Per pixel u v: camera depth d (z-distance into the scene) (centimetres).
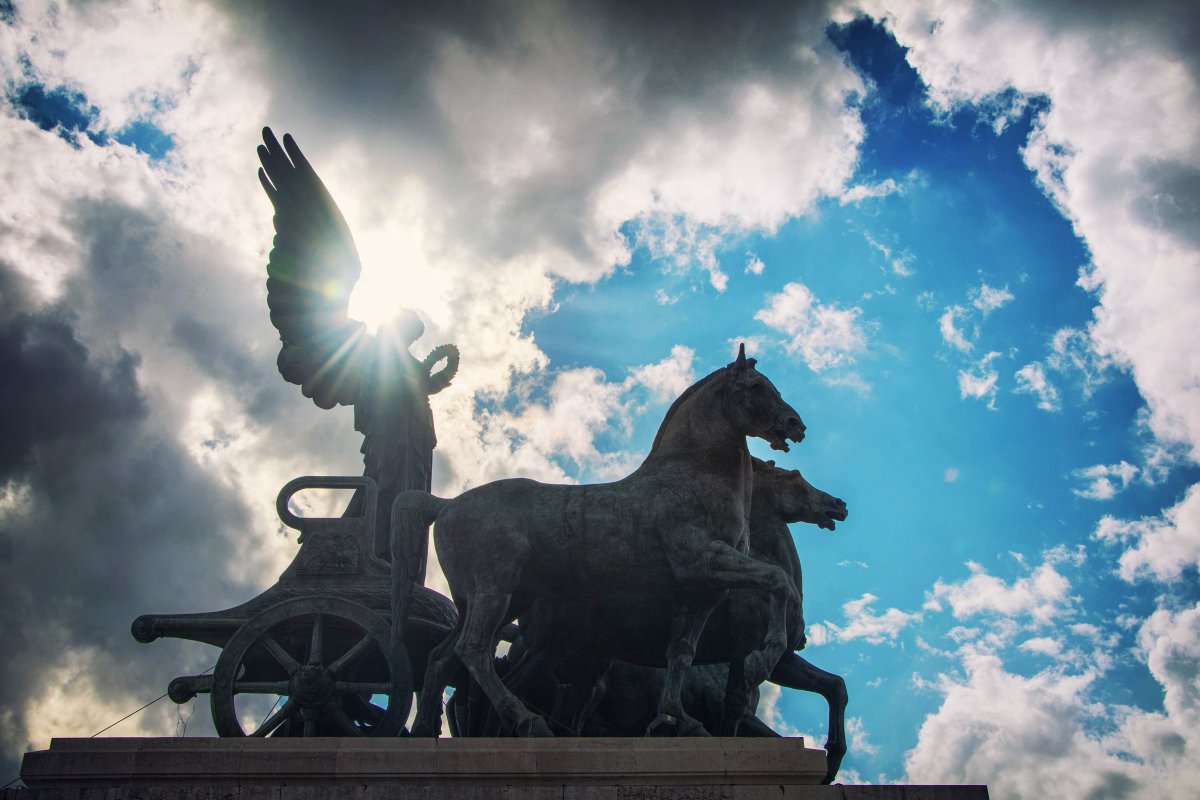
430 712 1881
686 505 1902
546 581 1927
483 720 2027
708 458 1950
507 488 1939
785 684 2070
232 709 1908
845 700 2047
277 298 2370
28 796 1625
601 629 1961
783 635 1895
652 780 1652
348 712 2036
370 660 2014
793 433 1927
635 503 1908
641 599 1916
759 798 1650
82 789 1631
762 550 2128
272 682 1930
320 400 2355
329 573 2011
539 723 1780
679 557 1877
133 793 1633
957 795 1678
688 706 2094
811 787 1659
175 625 1964
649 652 1958
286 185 2397
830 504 2167
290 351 2352
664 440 2002
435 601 2033
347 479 2077
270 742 1661
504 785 1644
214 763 1642
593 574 1900
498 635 1961
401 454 2266
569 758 1656
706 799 1647
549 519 1908
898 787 1673
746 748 1677
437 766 1644
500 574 1880
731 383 1969
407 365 2341
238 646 1934
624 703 2084
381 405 2312
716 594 1908
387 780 1639
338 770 1639
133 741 1661
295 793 1634
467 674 2023
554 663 1975
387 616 1978
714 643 2025
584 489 1938
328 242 2398
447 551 1922
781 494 2172
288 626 1969
